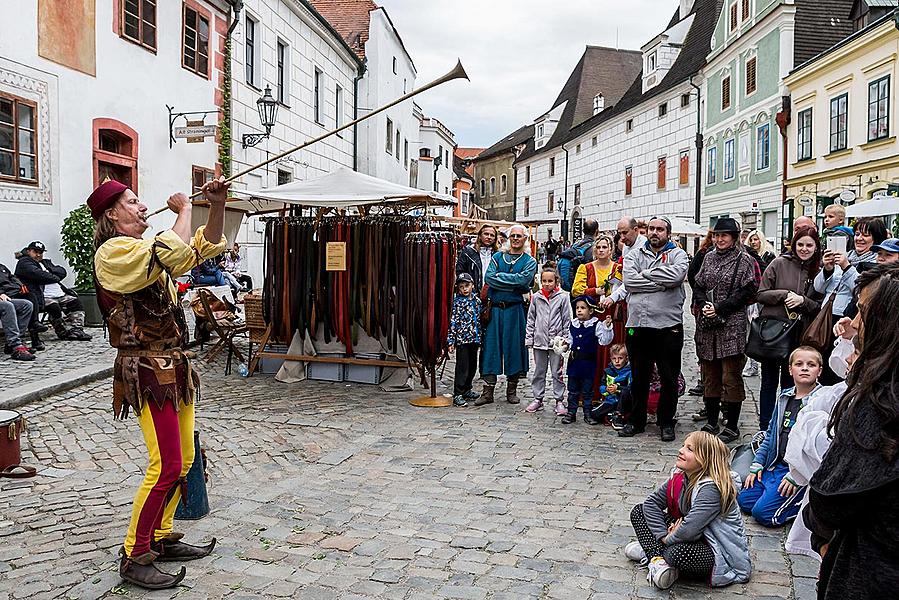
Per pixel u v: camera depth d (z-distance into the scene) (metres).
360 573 4.12
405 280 8.75
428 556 4.36
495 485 5.68
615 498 5.41
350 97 28.75
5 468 5.65
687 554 3.97
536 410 8.23
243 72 18.72
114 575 4.04
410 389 9.23
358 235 9.08
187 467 4.17
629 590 3.96
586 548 4.50
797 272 6.50
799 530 3.88
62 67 12.23
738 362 6.88
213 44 17.17
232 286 14.80
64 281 12.32
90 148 12.95
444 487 5.63
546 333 8.09
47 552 4.34
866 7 23.56
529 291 8.44
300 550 4.43
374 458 6.38
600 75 54.34
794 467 3.84
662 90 36.88
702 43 34.91
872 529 2.10
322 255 9.23
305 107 23.48
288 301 9.34
